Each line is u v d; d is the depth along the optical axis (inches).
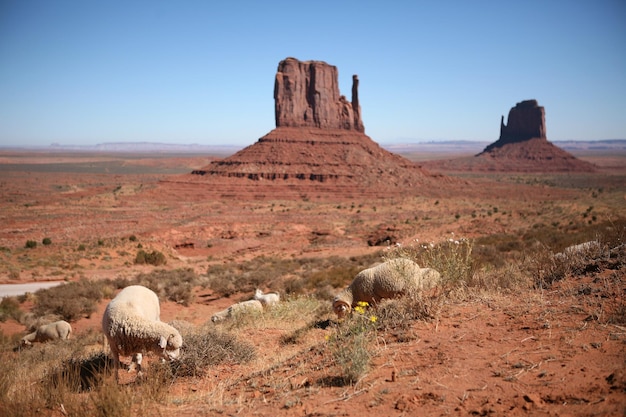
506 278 324.8
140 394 230.5
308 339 356.5
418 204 4719.5
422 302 282.4
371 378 206.8
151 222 3280.0
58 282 1257.4
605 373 174.9
